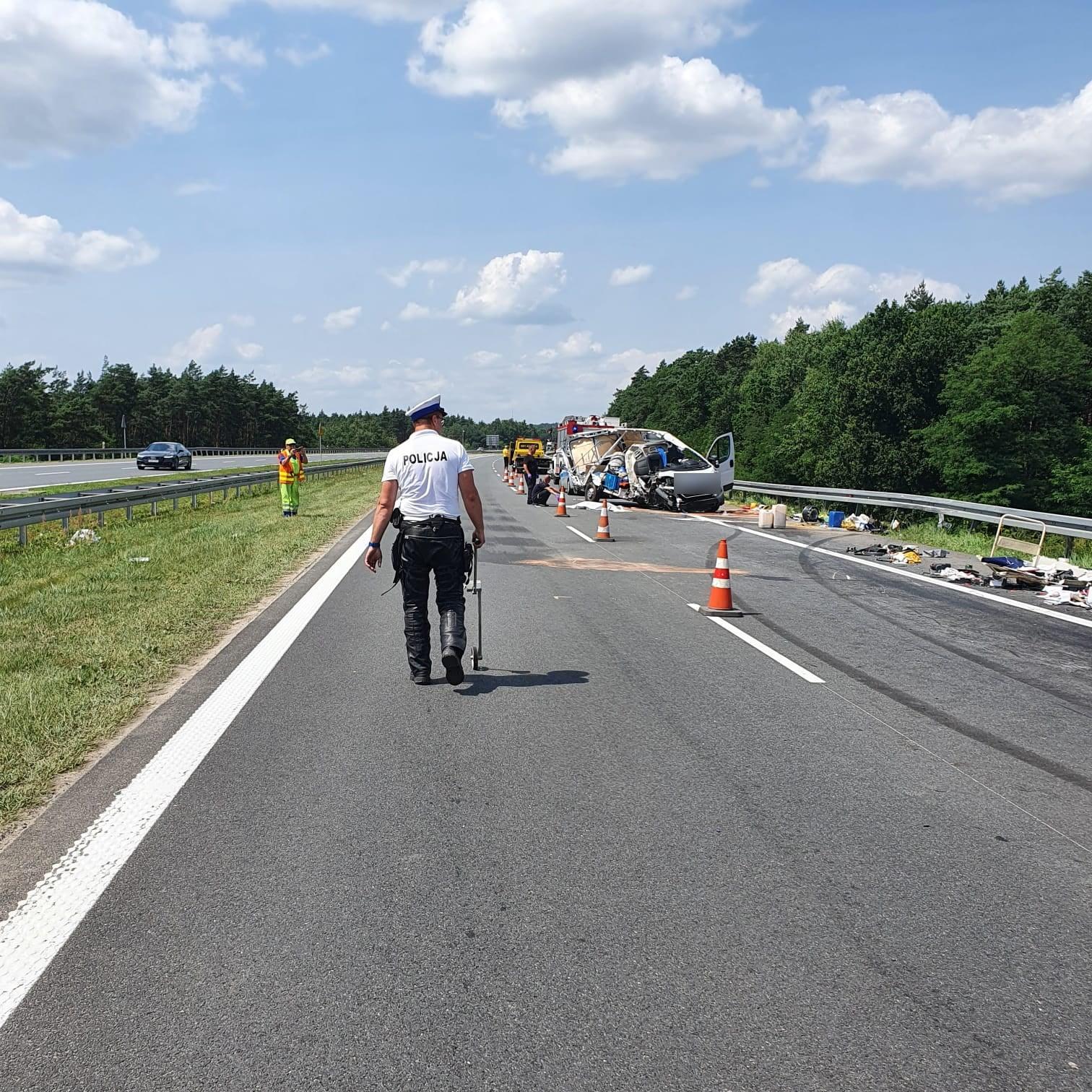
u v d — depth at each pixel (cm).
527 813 474
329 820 461
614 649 884
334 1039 290
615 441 3475
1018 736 634
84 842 433
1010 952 348
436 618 1013
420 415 726
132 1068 277
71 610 993
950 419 6222
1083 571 1435
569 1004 310
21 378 10375
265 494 3416
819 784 528
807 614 1112
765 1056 284
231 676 748
